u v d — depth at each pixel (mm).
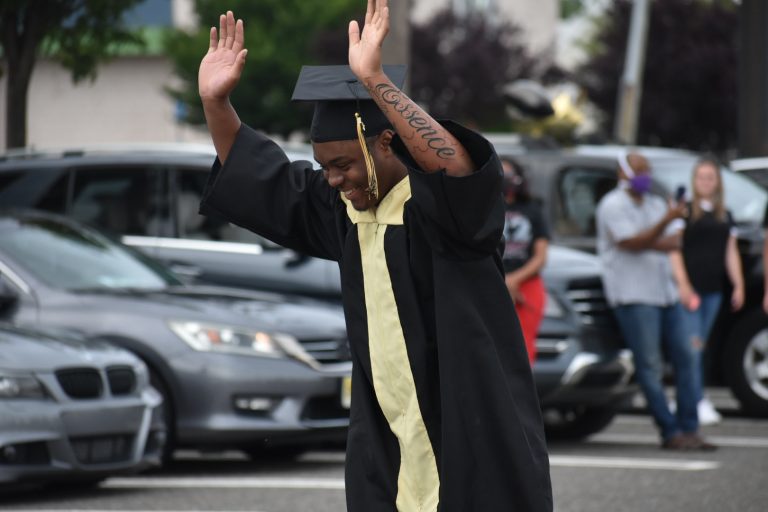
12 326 18422
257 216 8977
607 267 22625
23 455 16891
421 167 7941
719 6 85125
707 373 27391
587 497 17984
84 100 89688
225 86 8844
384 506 8453
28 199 26109
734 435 24594
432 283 8234
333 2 88500
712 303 24859
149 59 90750
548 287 22953
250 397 19562
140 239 25469
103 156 26062
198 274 25047
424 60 92188
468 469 8109
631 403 28672
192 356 19531
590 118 86812
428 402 8312
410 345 8289
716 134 85000
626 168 22484
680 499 17844
